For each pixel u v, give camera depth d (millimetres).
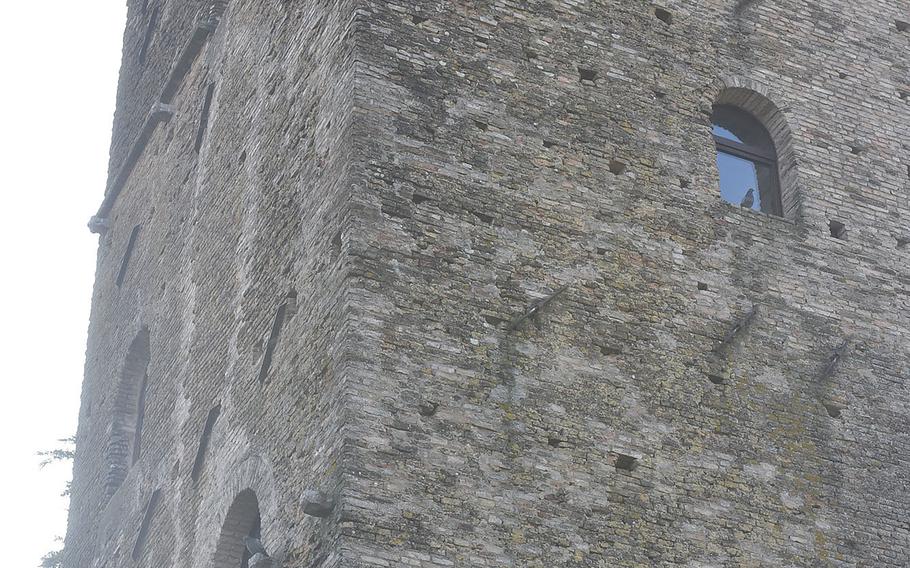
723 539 20297
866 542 21234
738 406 21328
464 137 21281
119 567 27234
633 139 22500
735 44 24188
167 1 33062
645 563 19625
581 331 20734
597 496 19750
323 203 21219
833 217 23531
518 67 22172
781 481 21062
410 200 20484
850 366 22422
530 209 21219
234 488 22047
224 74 27797
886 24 25688
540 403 19969
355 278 19656
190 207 28219
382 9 21672
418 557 18297
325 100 22109
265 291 22875
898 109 24984
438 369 19531
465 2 22297
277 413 21125
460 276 20281
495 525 18922
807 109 24234
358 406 18875
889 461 21969
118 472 30156
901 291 23438
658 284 21625
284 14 25000
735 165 23766
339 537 18047
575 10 23125
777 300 22406
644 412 20609
